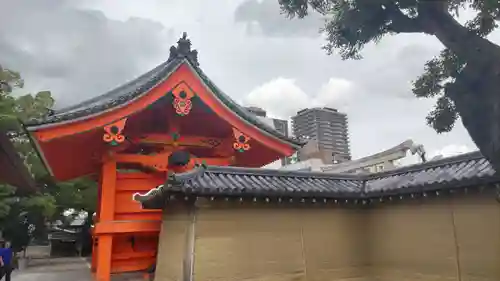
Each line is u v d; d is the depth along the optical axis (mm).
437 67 5211
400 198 8797
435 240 8086
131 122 11977
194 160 12172
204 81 11422
